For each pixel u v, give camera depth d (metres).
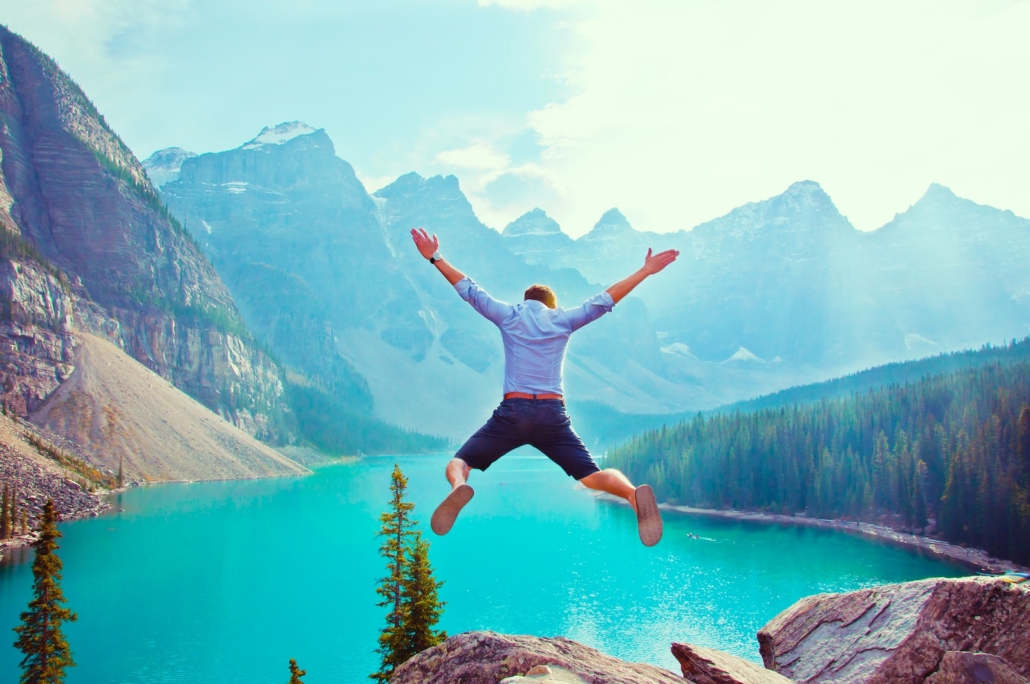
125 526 152.25
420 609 45.09
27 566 106.62
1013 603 9.27
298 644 82.69
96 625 89.12
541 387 6.06
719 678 7.90
